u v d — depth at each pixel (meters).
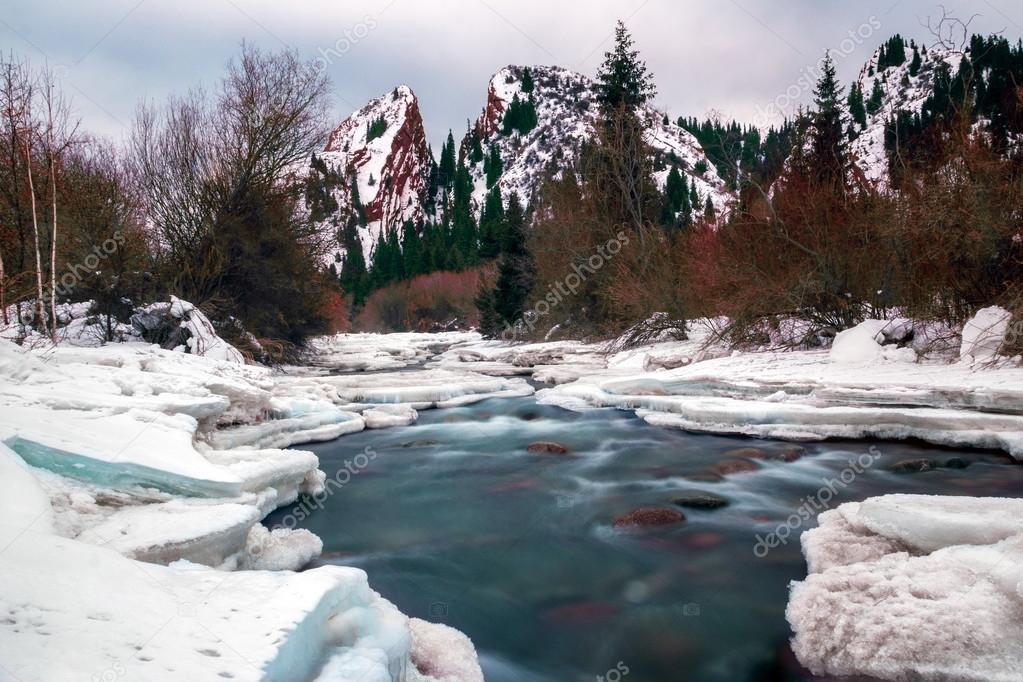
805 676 3.79
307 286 20.48
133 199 16.27
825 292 14.09
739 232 15.51
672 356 14.95
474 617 4.55
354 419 10.68
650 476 7.80
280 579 3.28
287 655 2.59
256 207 18.53
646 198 24.05
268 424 9.37
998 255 10.41
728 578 5.03
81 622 2.51
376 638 3.24
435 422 11.30
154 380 8.09
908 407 9.00
